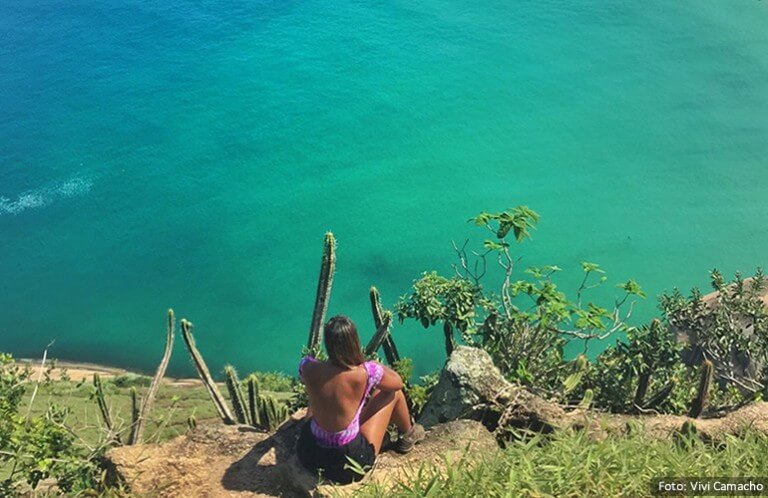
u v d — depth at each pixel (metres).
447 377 8.41
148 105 87.88
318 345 12.56
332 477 6.35
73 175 76.25
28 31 103.25
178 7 106.69
